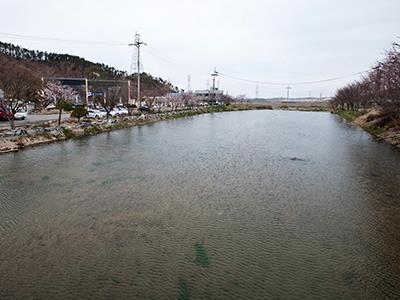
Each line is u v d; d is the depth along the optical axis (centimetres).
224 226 836
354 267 642
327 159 1695
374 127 2850
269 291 564
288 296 551
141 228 819
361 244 739
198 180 1272
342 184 1221
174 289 568
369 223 855
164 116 4206
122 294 552
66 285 576
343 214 919
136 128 3105
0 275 607
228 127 3388
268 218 891
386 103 2102
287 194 1102
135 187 1164
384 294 557
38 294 550
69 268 632
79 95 6194
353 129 3244
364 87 3781
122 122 3177
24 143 1877
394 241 754
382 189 1152
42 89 4331
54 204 978
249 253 697
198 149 1988
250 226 838
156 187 1169
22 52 8694
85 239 754
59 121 2539
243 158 1720
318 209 959
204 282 589
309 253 698
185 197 1063
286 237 775
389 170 1434
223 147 2075
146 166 1495
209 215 911
